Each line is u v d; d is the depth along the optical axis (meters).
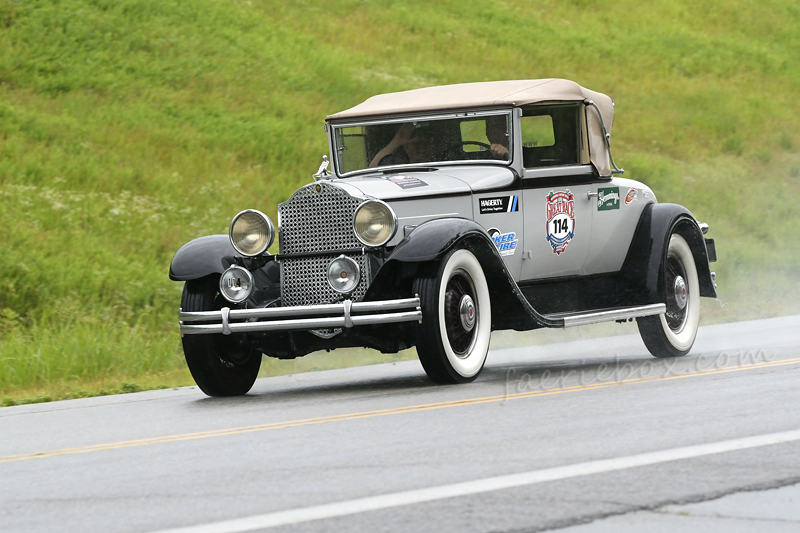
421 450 17.06
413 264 25.72
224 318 25.75
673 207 33.12
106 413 25.27
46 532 12.92
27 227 52.97
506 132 29.20
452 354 25.66
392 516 12.73
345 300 25.39
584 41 117.38
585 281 31.91
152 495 14.67
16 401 29.66
